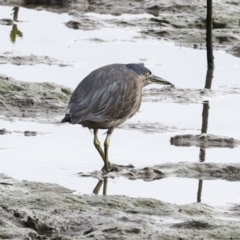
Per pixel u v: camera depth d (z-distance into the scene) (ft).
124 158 46.73
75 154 46.98
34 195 36.55
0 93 59.36
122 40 89.40
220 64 78.95
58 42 86.53
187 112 59.41
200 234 31.65
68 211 34.71
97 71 44.65
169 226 33.12
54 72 71.92
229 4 102.06
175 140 51.06
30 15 102.01
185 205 36.37
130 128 53.93
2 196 36.32
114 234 31.48
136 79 45.44
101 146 47.32
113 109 44.06
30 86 61.41
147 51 83.82
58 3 109.40
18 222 33.35
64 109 58.23
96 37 90.27
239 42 88.94
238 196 40.16
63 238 31.58
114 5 109.19
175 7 105.40
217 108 61.05
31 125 53.62
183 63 78.74
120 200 36.14
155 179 42.93
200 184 42.24
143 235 31.35
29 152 46.85
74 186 41.01
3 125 53.31
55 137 50.67
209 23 77.10
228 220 34.17
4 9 105.09
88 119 43.21
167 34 92.58
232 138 51.29
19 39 86.84
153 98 63.26
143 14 105.19
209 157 47.60
